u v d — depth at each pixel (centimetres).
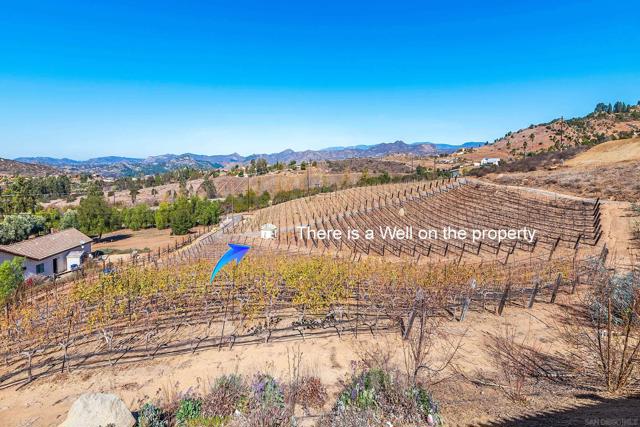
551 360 1053
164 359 1207
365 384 834
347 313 1496
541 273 1942
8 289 2097
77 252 3484
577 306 1466
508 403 796
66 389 1045
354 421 730
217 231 4981
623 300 1116
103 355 1252
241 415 763
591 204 3422
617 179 4028
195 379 1072
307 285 1606
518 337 1241
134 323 1523
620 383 816
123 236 6016
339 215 4669
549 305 1524
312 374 1066
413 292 1564
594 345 1016
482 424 695
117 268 2462
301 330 1400
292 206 5862
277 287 1745
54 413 925
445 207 4341
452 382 955
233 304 1662
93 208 5578
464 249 2953
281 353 1217
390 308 1555
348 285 1722
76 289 1742
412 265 2197
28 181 6538
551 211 3481
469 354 1140
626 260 2225
